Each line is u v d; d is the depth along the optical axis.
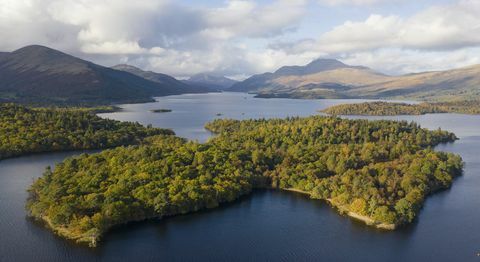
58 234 192.88
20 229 198.12
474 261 176.38
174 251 181.88
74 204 199.75
